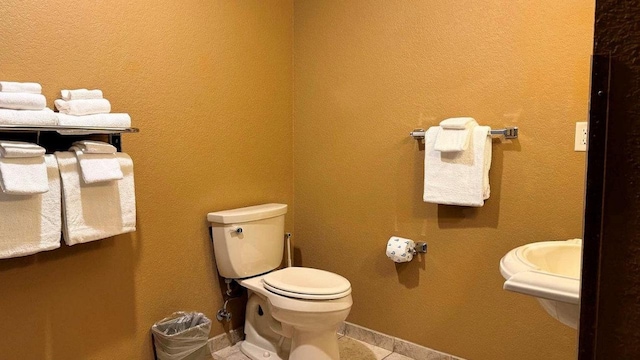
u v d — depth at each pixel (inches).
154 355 93.7
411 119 98.8
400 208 102.0
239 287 108.6
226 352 104.4
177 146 94.7
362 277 109.7
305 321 85.6
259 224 101.0
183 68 94.8
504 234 88.4
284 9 114.8
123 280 87.7
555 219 82.7
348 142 109.3
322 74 112.7
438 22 93.7
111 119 76.3
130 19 86.0
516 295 88.0
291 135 119.6
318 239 117.4
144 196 90.0
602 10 20.7
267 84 112.1
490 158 86.9
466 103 91.3
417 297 100.9
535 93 83.2
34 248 69.2
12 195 66.7
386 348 106.3
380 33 102.0
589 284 21.7
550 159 82.4
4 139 71.7
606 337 21.4
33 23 73.6
